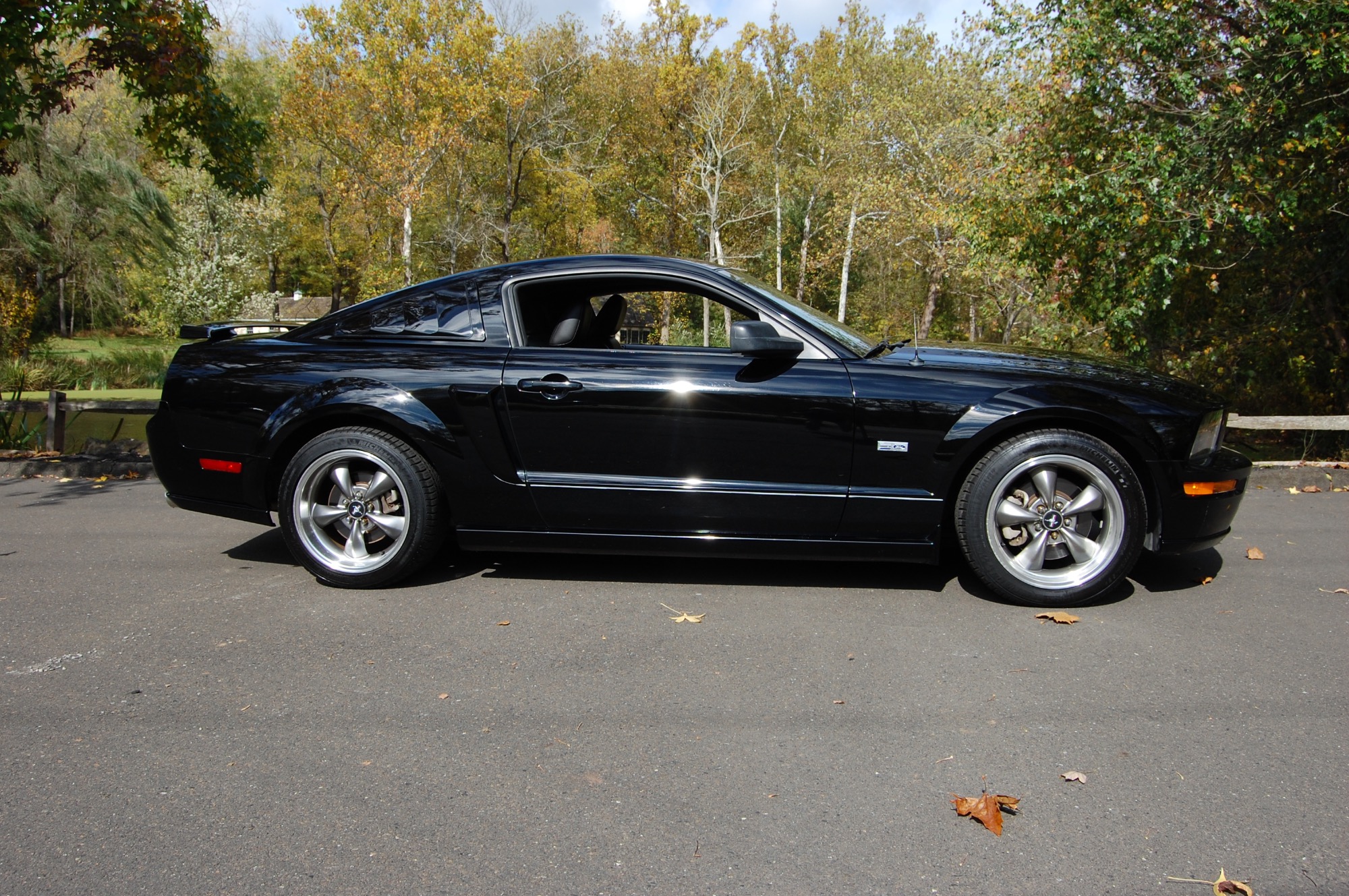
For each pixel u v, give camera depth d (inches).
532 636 134.4
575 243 1660.9
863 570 168.7
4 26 336.5
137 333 1380.4
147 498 242.2
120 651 128.6
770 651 128.0
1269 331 377.1
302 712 108.5
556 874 76.6
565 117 1560.0
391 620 141.6
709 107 1453.0
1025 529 147.2
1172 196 326.3
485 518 155.4
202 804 88.1
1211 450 147.4
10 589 158.9
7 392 483.8
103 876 76.2
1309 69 303.1
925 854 79.5
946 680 117.6
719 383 146.6
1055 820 84.6
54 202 973.2
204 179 1419.8
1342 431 333.7
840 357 148.0
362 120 1306.6
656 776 93.4
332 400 154.3
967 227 445.1
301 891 74.4
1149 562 176.4
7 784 91.8
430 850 80.3
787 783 91.8
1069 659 124.6
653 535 152.2
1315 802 87.3
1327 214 341.7
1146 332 403.2
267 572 169.8
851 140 1338.6
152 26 371.9
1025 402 142.2
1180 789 90.0
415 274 1491.1
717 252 1494.8
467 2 1288.1
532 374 151.0
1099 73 360.8
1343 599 151.8
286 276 2620.6
